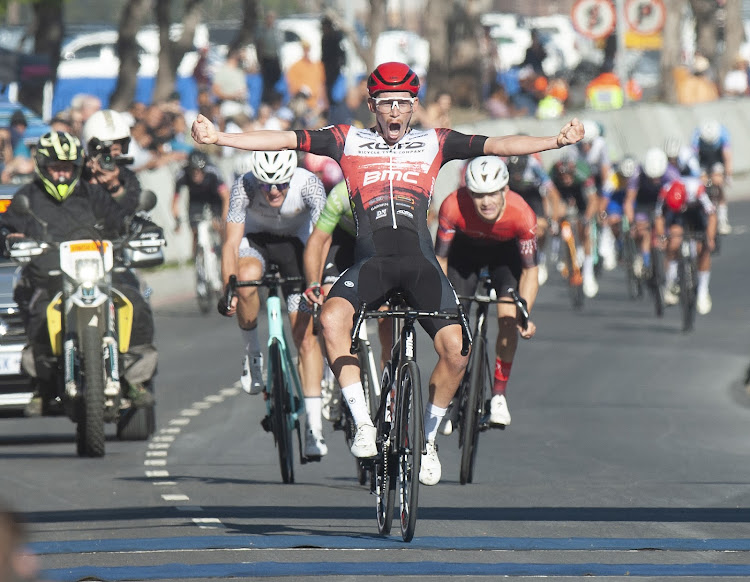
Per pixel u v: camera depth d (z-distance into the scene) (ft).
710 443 107.55
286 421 87.66
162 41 307.37
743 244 257.14
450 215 91.91
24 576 23.09
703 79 385.09
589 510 77.05
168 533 68.39
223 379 140.46
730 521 73.31
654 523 72.43
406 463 65.26
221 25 407.85
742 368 147.74
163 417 120.78
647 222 198.59
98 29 387.75
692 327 173.37
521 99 368.07
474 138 66.49
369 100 66.08
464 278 95.14
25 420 131.13
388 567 59.52
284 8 619.67
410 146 66.13
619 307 197.47
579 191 204.03
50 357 99.09
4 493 83.25
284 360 87.61
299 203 89.45
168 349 160.86
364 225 65.67
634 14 310.65
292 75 338.34
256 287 90.27
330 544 65.10
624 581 57.11
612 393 132.77
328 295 65.82
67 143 98.53
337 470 96.78
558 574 58.23
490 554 63.00
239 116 285.84
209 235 190.60
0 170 164.86
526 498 81.97
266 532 68.80
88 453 99.14
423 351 153.79
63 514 75.15
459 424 90.22
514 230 91.15
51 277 97.96
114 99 303.48
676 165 195.42
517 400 128.98
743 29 490.90
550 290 215.10
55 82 293.02
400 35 445.37
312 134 65.77
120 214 102.42
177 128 237.66
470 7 360.69
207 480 89.51
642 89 545.03
